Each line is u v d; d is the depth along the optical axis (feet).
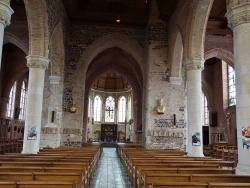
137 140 108.06
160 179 20.85
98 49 75.72
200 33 50.47
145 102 71.67
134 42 75.10
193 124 49.14
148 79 68.69
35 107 46.80
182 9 57.47
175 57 66.95
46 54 48.65
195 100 49.83
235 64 29.53
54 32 61.52
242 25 29.04
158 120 67.21
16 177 19.97
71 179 20.35
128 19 72.74
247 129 27.22
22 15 66.44
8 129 100.27
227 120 92.89
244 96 27.94
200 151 48.21
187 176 20.94
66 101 70.69
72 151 46.44
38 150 46.39
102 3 73.26
